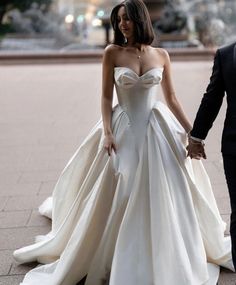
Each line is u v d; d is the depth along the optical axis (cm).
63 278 339
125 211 331
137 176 334
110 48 346
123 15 336
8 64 2259
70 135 858
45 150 761
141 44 344
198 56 2262
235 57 293
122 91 346
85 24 3688
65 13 3888
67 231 368
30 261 396
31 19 3491
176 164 343
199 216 365
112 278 319
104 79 351
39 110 1108
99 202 339
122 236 326
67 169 398
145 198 332
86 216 338
